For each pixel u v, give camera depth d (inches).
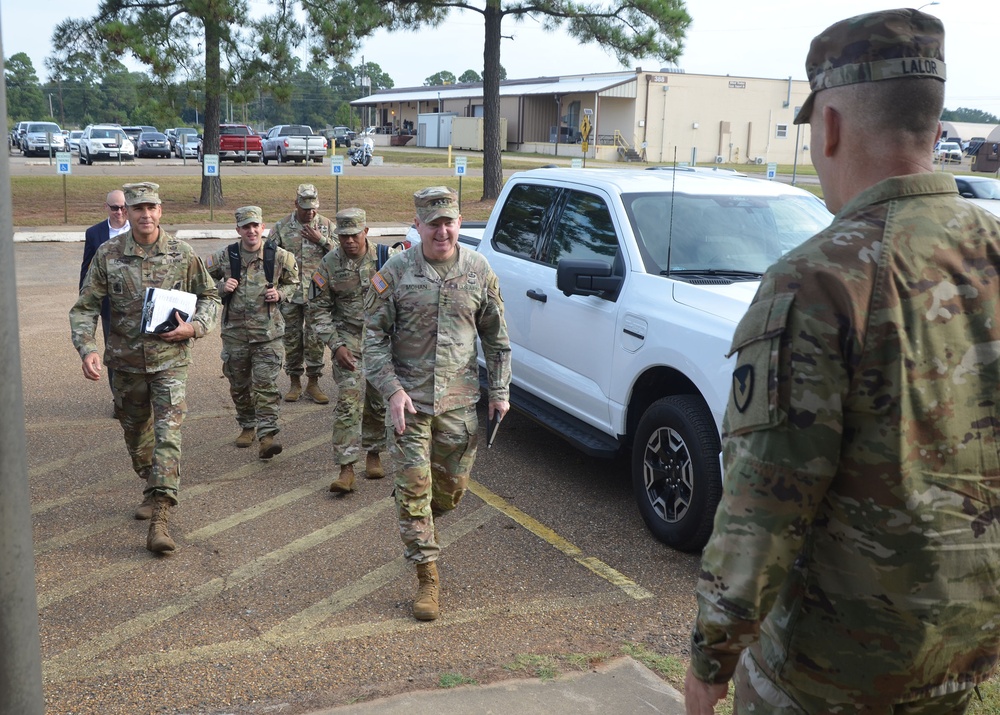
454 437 173.9
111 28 848.9
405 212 1026.7
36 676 86.4
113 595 174.4
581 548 197.9
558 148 2251.5
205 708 133.1
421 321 169.6
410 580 181.9
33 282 557.3
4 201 79.0
